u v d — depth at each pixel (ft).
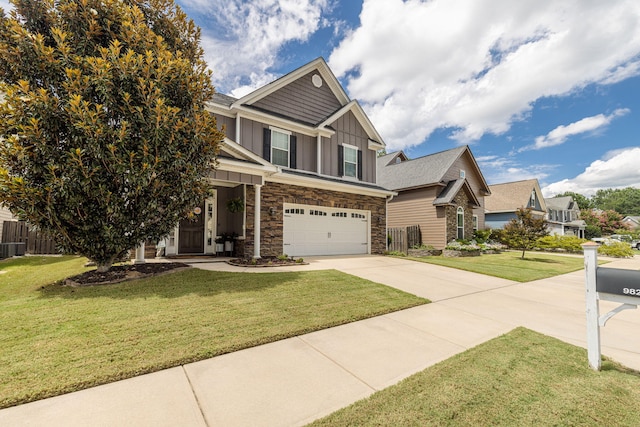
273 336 12.01
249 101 37.78
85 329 11.77
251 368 9.62
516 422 7.09
